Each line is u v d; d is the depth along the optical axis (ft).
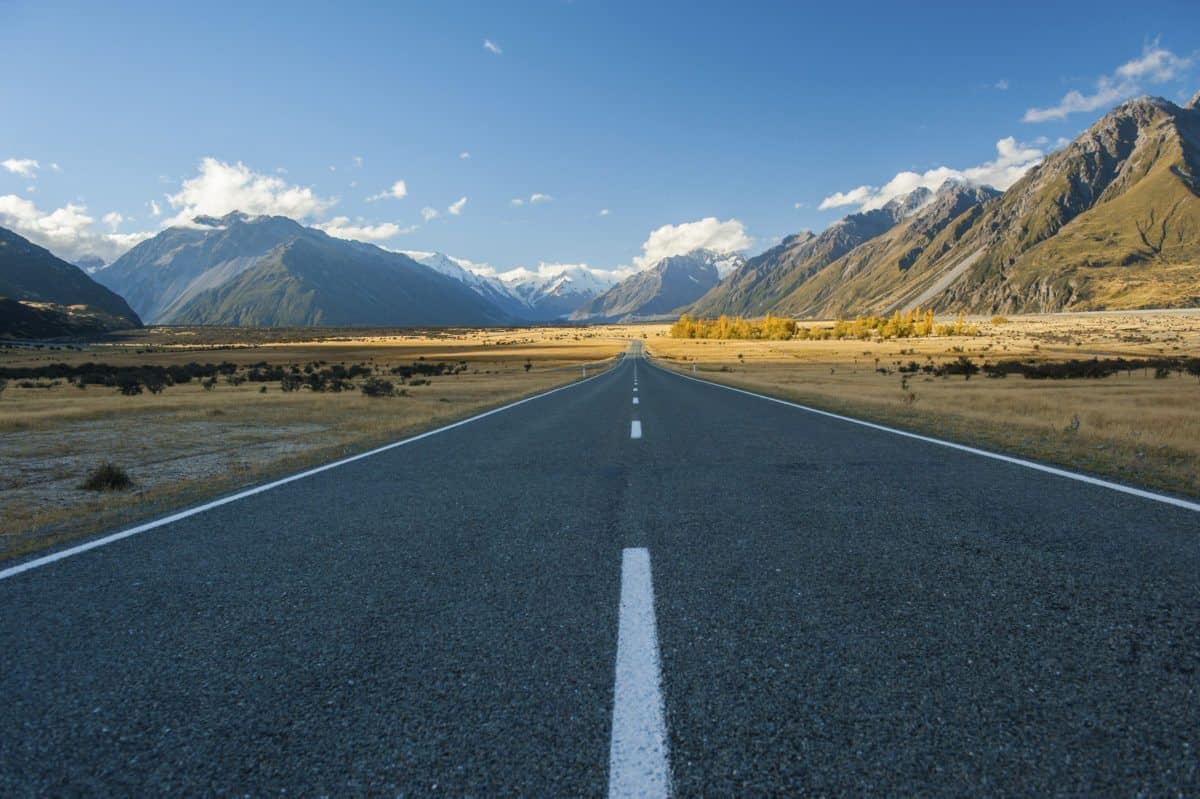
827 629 8.46
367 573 11.49
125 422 49.26
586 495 17.92
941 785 5.34
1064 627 8.34
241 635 8.91
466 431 36.60
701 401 55.77
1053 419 37.35
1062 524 13.52
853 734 6.09
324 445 34.63
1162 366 118.01
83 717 6.87
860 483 18.44
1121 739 5.91
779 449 25.61
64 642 8.86
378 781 5.64
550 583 10.64
